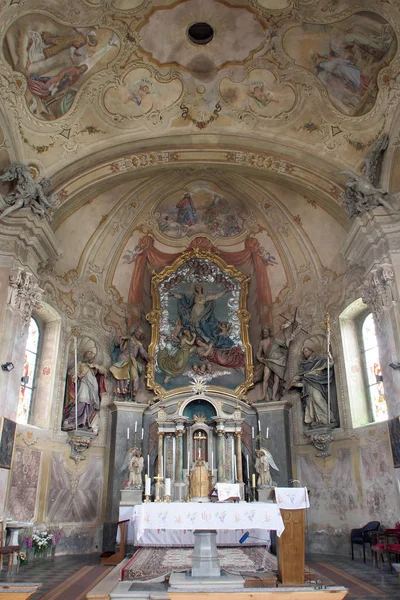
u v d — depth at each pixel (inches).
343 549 518.9
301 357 623.8
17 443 487.5
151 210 677.3
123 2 454.0
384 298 472.4
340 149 546.0
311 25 474.0
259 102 546.0
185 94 542.0
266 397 616.4
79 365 587.5
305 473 578.2
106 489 574.2
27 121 506.3
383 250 482.9
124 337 635.5
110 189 628.4
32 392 555.8
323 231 621.9
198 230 698.8
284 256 665.6
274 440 589.0
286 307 654.5
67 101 518.3
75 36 473.7
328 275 622.8
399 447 433.1
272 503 311.4
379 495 489.1
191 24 484.4
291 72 517.3
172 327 663.1
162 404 613.3
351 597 287.3
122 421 588.4
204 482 407.5
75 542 527.8
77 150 551.8
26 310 481.4
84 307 624.1
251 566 362.6
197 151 590.6
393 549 360.2
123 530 447.2
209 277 689.0
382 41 460.8
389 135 504.4
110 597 281.6
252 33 490.9
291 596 243.0
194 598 242.1
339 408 567.8
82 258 634.8
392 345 458.0
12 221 479.8
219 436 581.0
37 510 500.1
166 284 684.7
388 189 506.0
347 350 580.1
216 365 644.7
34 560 463.8
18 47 457.4
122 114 545.6
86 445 560.4
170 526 298.4
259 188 650.8
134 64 512.1
